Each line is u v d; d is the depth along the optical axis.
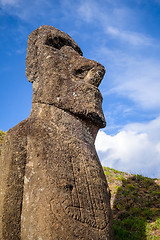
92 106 5.01
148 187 8.25
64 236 3.87
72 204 4.09
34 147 4.55
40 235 3.94
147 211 7.03
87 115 4.95
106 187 4.84
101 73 5.41
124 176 9.03
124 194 7.88
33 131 4.70
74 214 4.05
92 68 5.34
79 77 5.32
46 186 4.15
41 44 5.56
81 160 4.58
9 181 4.42
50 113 4.85
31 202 4.22
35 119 4.85
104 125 5.23
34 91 5.36
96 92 5.18
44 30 5.74
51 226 3.90
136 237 6.09
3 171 4.55
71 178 4.30
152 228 6.34
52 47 5.46
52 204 4.02
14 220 4.27
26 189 4.39
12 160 4.53
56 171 4.25
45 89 5.06
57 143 4.53
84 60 5.42
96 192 4.46
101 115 5.14
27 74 5.62
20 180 4.46
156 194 7.81
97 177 4.63
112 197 7.85
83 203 4.21
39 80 5.34
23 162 4.55
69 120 4.85
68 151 4.53
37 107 5.07
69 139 4.67
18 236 4.21
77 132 4.84
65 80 5.11
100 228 4.21
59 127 4.72
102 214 4.36
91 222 4.15
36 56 5.60
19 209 4.33
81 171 4.48
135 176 8.98
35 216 4.09
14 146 4.62
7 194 4.36
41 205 4.08
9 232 4.19
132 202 7.46
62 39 5.83
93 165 4.69
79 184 4.33
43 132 4.62
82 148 4.72
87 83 5.22
